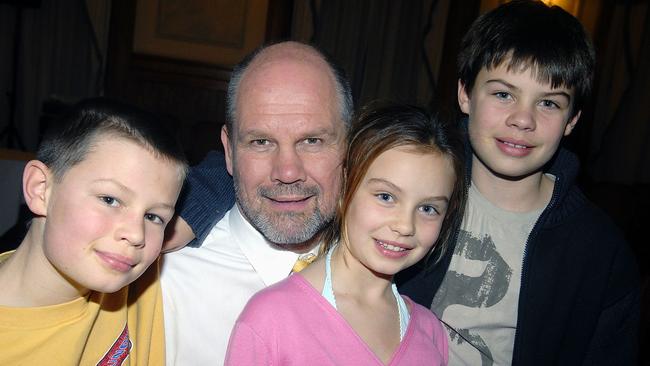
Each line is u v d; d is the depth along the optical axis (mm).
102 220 1068
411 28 6344
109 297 1263
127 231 1080
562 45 1505
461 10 6328
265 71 1442
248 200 1458
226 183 1650
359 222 1300
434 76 6438
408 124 1319
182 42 6004
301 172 1400
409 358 1303
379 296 1358
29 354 1089
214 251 1561
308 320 1262
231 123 1520
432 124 1347
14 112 5738
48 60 5785
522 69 1476
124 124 1111
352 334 1262
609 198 4777
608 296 1592
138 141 1104
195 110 6109
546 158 1518
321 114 1419
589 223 1587
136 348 1311
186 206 1519
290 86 1413
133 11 5863
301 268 1505
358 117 1437
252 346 1239
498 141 1529
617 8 6156
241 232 1553
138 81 5980
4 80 5762
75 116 1122
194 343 1462
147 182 1104
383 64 6344
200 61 6039
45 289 1111
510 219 1610
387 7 6289
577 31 1599
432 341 1391
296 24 6129
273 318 1251
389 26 6312
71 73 5852
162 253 1487
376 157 1303
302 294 1296
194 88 6082
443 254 1517
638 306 1613
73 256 1064
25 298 1109
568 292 1560
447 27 6402
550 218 1555
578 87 1548
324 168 1433
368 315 1321
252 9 6059
